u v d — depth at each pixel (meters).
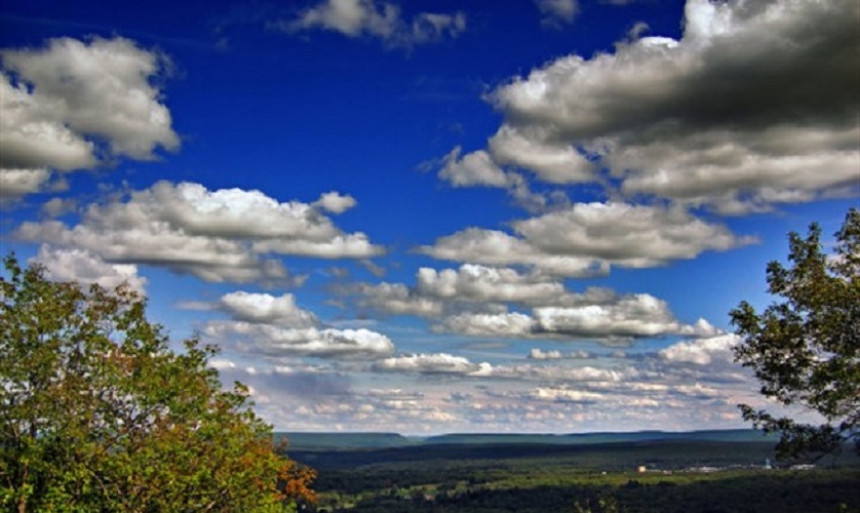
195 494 36.97
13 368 35.31
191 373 39.88
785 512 107.12
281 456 40.50
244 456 37.78
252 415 40.34
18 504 34.22
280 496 40.31
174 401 37.62
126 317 39.12
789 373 29.48
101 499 35.69
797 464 29.88
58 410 35.06
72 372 36.72
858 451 29.03
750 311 30.52
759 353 30.38
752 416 30.42
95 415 36.31
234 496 37.88
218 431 37.91
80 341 37.38
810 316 29.34
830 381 28.27
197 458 37.00
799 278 30.17
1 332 35.53
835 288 28.58
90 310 37.88
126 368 37.66
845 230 30.03
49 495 33.88
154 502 35.88
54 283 37.88
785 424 29.84
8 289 36.88
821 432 29.34
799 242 30.38
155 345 39.78
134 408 37.25
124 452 34.88
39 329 36.16
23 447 35.03
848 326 28.70
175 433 36.47
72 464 34.47
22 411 34.38
